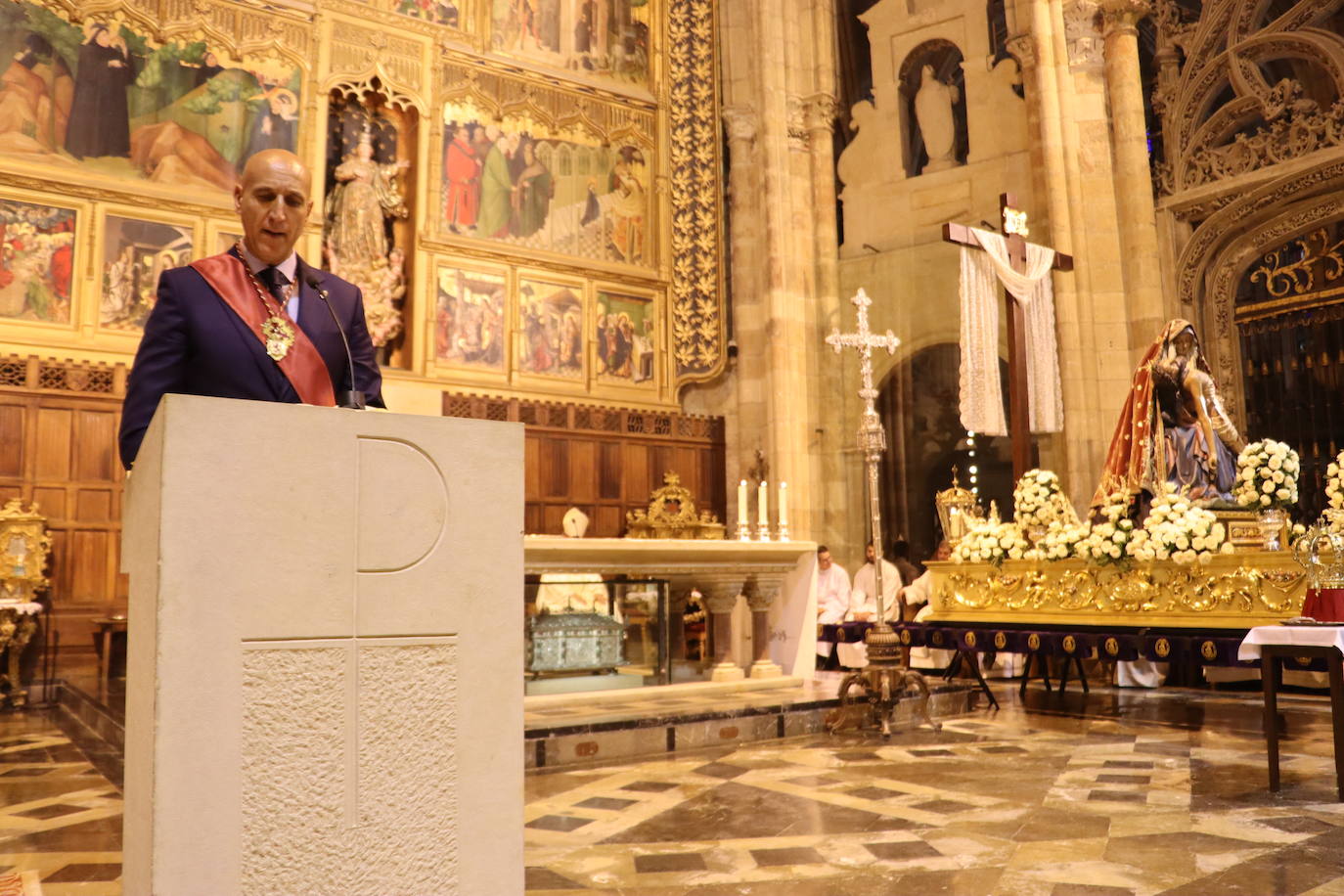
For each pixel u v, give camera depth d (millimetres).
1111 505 8133
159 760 1631
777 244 15391
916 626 9125
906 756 6492
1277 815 4723
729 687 8320
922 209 14953
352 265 13828
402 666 1870
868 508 15266
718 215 16172
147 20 12562
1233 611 7098
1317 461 11875
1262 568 6973
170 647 1656
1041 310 10750
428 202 14172
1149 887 3607
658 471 15383
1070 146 12625
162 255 12398
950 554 10312
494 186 14766
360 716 1817
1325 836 4320
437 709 1901
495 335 14477
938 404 14938
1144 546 7477
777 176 15562
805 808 5031
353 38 13859
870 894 3602
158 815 1623
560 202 15320
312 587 1792
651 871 3947
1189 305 12836
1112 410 12141
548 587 8250
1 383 11188
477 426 2008
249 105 13156
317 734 1773
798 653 9000
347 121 14023
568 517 13914
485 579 1983
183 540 1683
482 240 14531
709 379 15945
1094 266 12469
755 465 15578
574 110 15547
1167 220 12961
